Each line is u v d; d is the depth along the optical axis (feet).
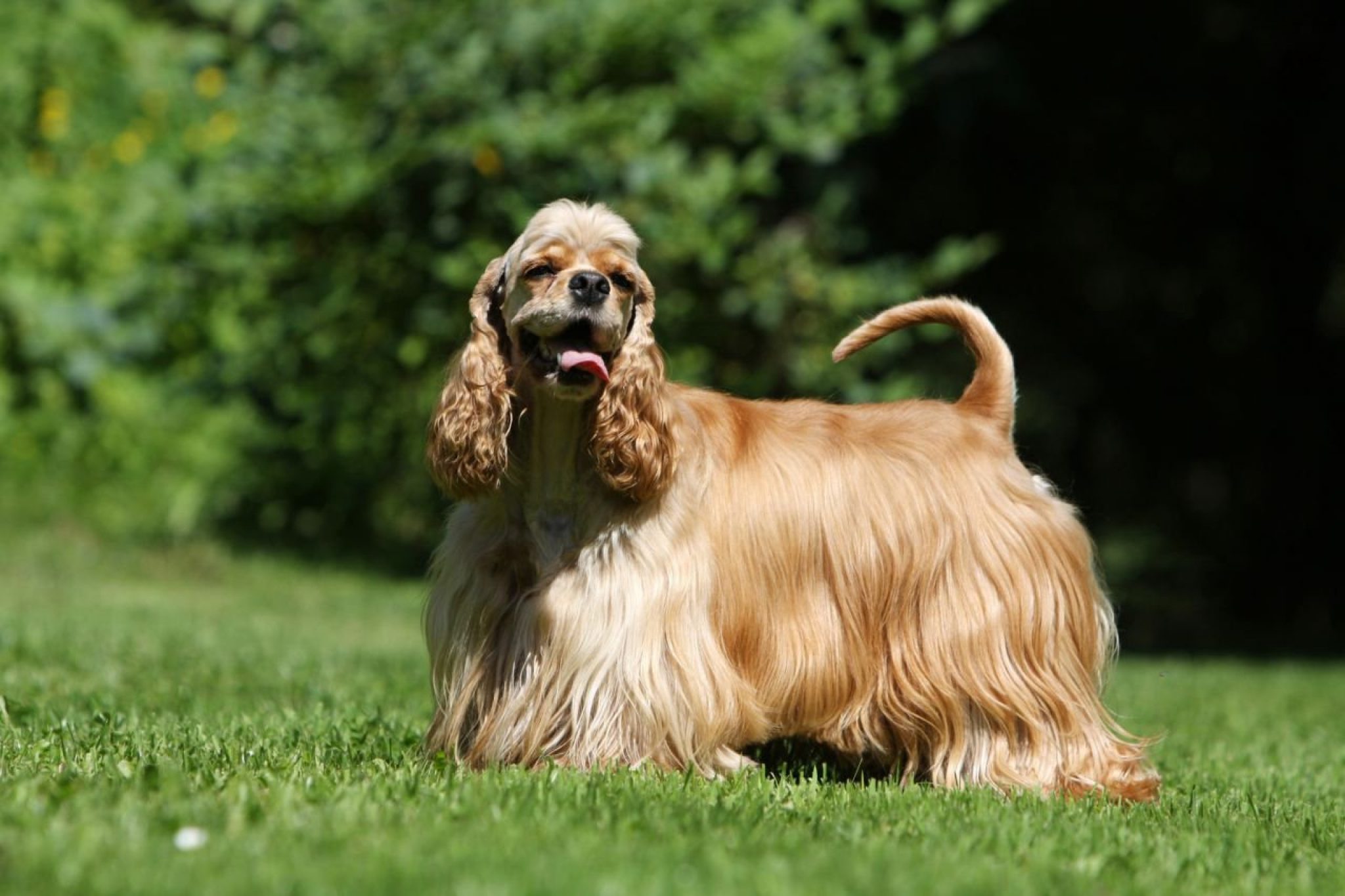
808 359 42.52
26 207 47.03
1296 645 49.42
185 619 34.47
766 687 17.43
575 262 16.87
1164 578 56.85
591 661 16.55
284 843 12.36
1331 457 54.60
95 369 45.88
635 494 16.66
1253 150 52.06
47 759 16.16
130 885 11.03
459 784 14.99
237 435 47.62
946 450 18.42
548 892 11.19
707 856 12.55
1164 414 57.26
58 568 41.78
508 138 39.81
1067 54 50.70
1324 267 53.21
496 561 17.24
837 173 44.73
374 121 42.27
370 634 35.63
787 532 17.58
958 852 13.50
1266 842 15.06
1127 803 17.06
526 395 17.12
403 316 42.83
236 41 49.49
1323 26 49.75
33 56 50.57
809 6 45.42
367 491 48.14
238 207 43.45
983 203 52.75
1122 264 54.49
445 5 41.98
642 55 42.93
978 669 17.72
